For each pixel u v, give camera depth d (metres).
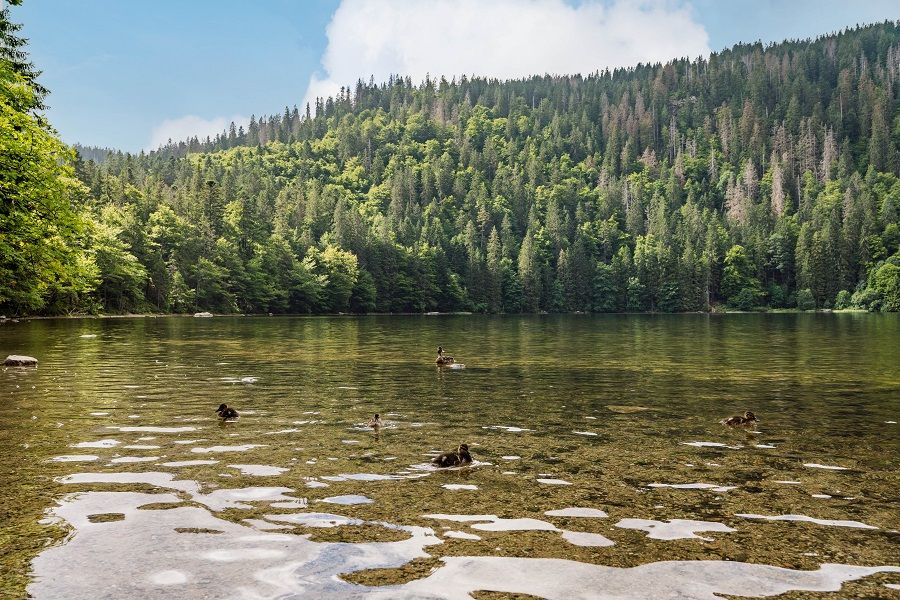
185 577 5.54
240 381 19.64
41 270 33.91
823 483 8.87
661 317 115.50
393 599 5.14
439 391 17.94
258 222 133.38
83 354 28.12
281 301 121.00
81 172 119.44
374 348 34.19
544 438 11.77
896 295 131.50
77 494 8.02
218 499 7.86
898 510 7.68
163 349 31.45
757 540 6.65
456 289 151.12
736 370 24.05
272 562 5.89
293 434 11.90
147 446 10.79
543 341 42.28
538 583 5.50
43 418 13.29
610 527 6.99
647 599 5.20
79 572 5.63
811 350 34.31
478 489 8.41
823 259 150.12
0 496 7.91
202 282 105.50
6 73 28.88
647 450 10.85
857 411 14.95
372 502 7.80
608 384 19.78
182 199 127.19
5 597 5.09
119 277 86.38
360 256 143.38
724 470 9.53
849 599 5.26
